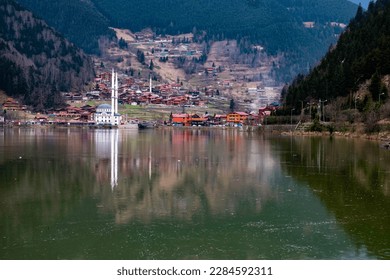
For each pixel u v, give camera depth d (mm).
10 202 58500
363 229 46875
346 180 74750
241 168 89375
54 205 56938
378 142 156875
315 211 53938
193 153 120750
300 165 93438
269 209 54938
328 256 39750
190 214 52688
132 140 183375
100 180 75000
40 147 139750
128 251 41062
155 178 77188
